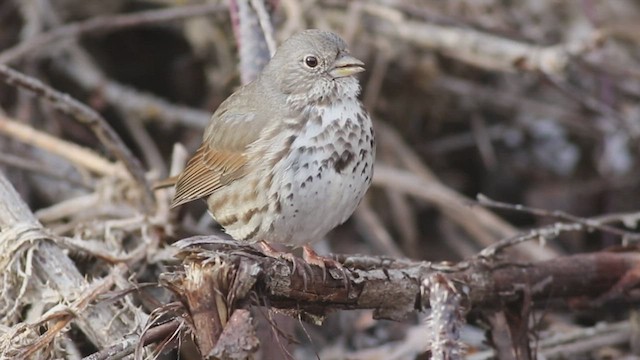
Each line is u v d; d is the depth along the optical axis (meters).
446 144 15.25
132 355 8.09
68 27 13.53
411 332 11.21
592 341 11.03
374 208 14.18
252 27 11.23
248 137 9.49
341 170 9.07
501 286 9.20
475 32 14.02
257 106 9.62
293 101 9.34
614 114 14.11
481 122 15.21
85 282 9.01
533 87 15.52
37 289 9.09
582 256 9.80
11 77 10.35
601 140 15.34
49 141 12.17
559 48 13.61
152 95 14.89
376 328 12.16
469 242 14.16
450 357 7.23
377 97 14.56
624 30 15.13
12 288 9.17
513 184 15.35
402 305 8.64
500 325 9.27
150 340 7.86
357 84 9.36
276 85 9.58
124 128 14.60
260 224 9.33
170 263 9.90
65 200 12.59
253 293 7.62
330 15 14.34
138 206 11.42
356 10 13.80
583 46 13.60
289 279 7.96
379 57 14.26
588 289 9.84
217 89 14.45
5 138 13.13
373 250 13.72
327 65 9.27
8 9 14.70
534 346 10.05
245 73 11.07
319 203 9.10
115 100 14.30
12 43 14.84
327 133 9.06
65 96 10.62
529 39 14.34
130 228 10.51
